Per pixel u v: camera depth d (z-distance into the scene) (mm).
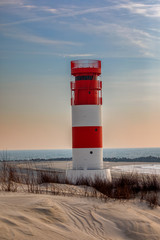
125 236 8477
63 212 8664
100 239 7637
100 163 28109
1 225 6332
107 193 14203
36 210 8148
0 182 13211
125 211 10336
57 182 17906
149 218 10195
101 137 28484
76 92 28406
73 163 28375
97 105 28344
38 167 27656
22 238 6004
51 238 6434
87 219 8859
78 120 28141
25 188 13031
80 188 16047
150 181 18203
